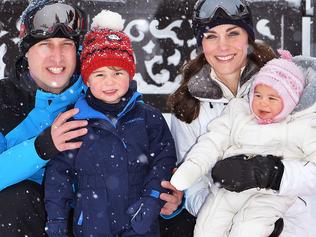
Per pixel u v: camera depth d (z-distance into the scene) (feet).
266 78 8.25
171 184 8.26
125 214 8.36
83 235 8.32
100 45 8.42
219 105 9.24
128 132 8.49
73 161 8.41
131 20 13.35
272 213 8.06
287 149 8.34
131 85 8.80
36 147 8.25
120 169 8.34
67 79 8.84
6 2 13.07
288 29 13.50
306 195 8.09
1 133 8.84
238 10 8.93
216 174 8.09
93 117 8.38
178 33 13.42
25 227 8.30
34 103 9.01
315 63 8.64
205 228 8.39
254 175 7.87
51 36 8.57
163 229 9.45
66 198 8.35
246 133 8.48
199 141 8.77
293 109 8.41
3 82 9.24
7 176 8.30
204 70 9.25
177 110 9.34
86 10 13.24
